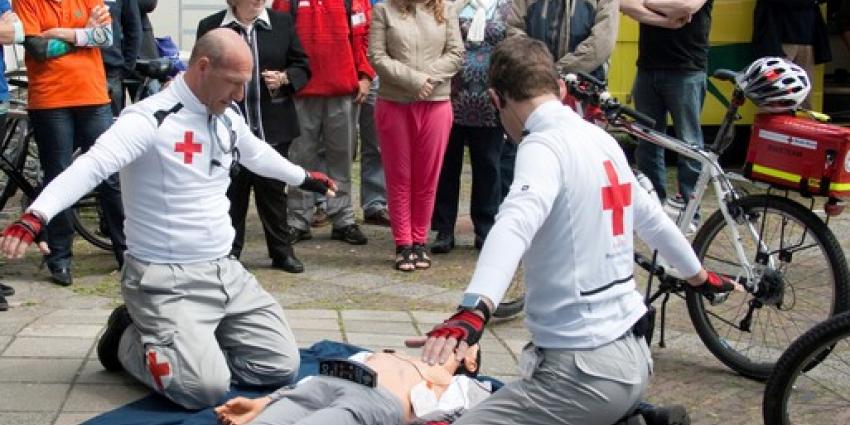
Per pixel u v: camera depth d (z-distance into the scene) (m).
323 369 4.51
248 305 5.22
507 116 3.69
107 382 5.23
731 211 5.94
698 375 5.94
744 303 6.16
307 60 7.73
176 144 4.95
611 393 3.52
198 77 4.93
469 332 3.20
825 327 4.53
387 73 7.65
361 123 9.18
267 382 5.21
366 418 4.33
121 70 7.80
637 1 8.36
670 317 6.90
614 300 3.56
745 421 5.29
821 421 5.09
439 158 7.89
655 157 8.60
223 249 5.17
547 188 3.41
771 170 5.81
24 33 6.79
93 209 7.93
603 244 3.52
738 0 10.88
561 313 3.53
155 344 4.91
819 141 5.61
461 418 3.60
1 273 7.46
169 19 13.16
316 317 6.58
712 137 11.47
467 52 7.95
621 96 10.90
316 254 8.33
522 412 3.55
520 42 3.67
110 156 4.70
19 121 7.73
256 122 7.52
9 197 8.15
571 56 7.61
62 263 7.22
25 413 4.82
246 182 7.59
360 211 9.78
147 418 4.79
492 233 3.34
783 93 5.76
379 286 7.51
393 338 6.16
